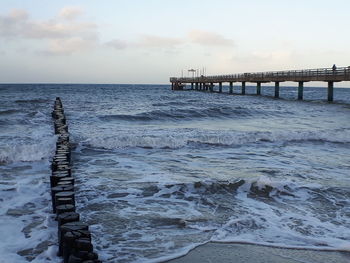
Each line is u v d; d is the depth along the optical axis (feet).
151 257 15.37
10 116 73.56
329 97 120.16
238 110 85.87
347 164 34.76
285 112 88.94
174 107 98.48
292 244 16.94
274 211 21.45
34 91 238.89
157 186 25.58
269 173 30.48
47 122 65.51
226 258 15.47
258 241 17.19
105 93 214.28
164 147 42.83
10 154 34.50
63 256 14.75
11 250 15.94
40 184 26.48
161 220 19.69
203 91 246.27
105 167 32.48
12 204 22.12
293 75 126.21
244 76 168.55
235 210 21.52
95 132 51.72
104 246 16.35
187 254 15.72
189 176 28.99
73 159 35.99
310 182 27.53
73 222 15.34
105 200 22.90
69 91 246.47
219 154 39.45
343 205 22.71
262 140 47.80
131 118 72.38
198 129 57.16
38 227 18.54
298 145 45.83
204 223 19.35
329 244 17.02
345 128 58.44
